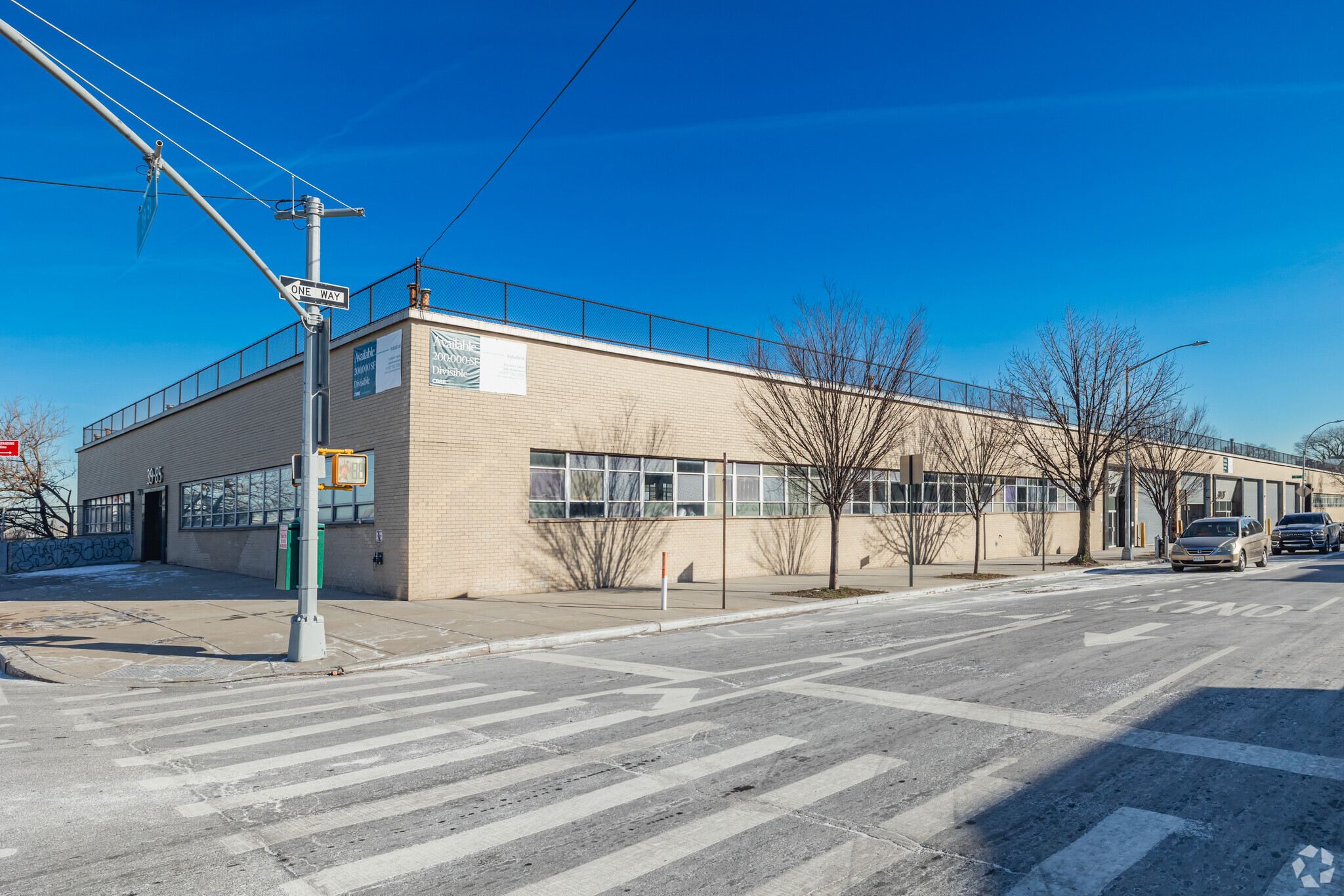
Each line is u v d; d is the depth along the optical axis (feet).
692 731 21.94
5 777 18.80
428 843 14.58
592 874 13.23
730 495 74.38
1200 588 64.49
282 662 34.65
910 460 63.67
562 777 18.19
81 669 33.58
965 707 24.17
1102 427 98.43
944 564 94.94
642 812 15.97
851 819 15.51
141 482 107.55
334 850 14.32
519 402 60.08
